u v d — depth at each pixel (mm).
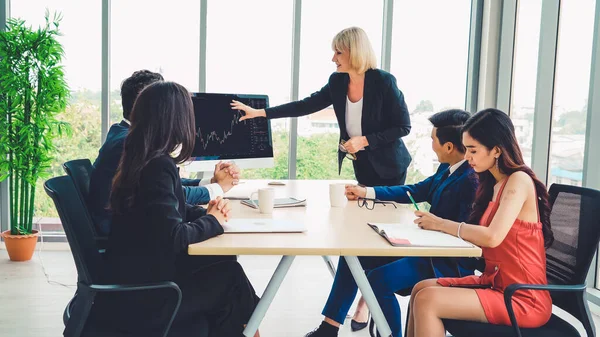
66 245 4816
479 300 1959
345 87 3332
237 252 1816
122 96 2545
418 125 4895
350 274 2584
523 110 4324
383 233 2039
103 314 1829
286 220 2242
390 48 4789
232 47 4758
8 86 4227
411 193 2822
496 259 2045
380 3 4785
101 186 2428
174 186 1859
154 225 1771
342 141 3451
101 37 4672
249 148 3346
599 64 3350
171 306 1809
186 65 4770
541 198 2068
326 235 2035
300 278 4211
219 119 3207
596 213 1972
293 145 4840
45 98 4277
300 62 4781
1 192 4738
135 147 1831
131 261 1792
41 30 4332
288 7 4758
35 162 4371
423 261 2430
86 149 4777
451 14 4816
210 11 4707
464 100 4898
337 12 4766
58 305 3529
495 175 2127
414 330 2025
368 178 3432
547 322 2006
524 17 4379
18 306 3494
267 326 3297
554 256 2121
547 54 3865
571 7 3682
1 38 4211
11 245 4418
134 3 4688
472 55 4801
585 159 3451
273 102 4840
